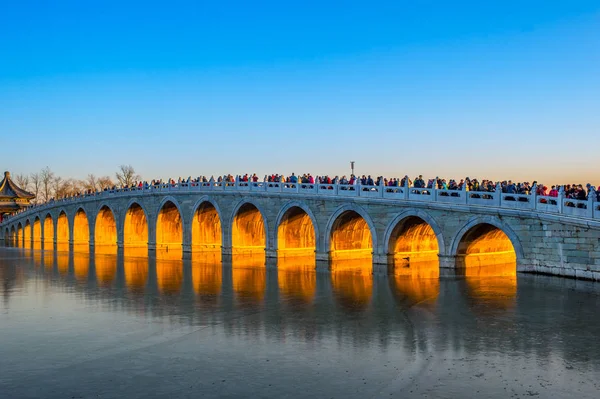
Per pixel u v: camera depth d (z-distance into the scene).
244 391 13.85
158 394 13.69
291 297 28.34
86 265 47.06
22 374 15.26
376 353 17.17
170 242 67.56
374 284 33.16
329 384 14.30
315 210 47.22
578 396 13.31
